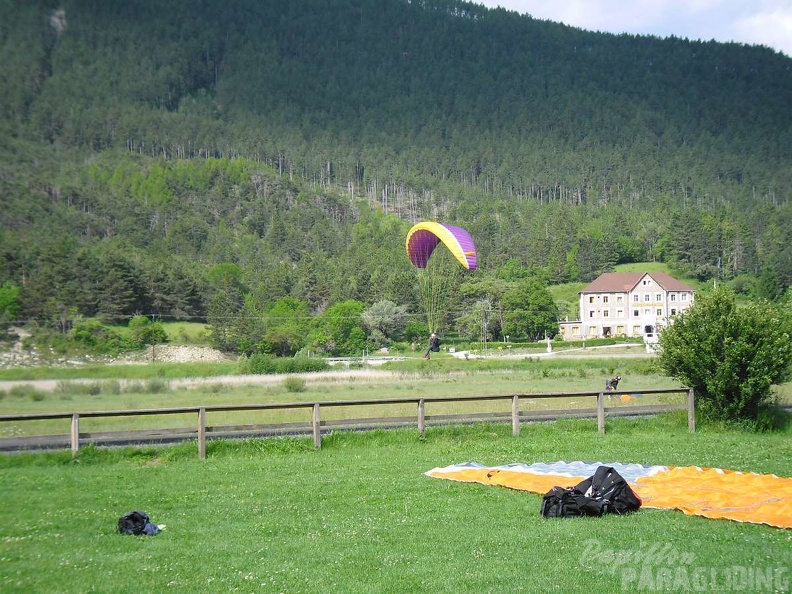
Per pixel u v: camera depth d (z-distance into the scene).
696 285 139.38
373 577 9.19
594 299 109.81
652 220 186.25
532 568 9.40
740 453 17.80
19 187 177.00
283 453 18.55
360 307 96.81
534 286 105.12
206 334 90.75
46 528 11.66
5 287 97.44
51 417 17.17
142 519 11.48
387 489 14.14
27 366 70.88
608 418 22.72
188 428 18.23
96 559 10.07
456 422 21.27
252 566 9.71
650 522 11.43
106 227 169.88
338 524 11.71
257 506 12.99
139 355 80.38
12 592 8.89
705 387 22.58
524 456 17.69
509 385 41.69
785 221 182.62
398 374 53.25
